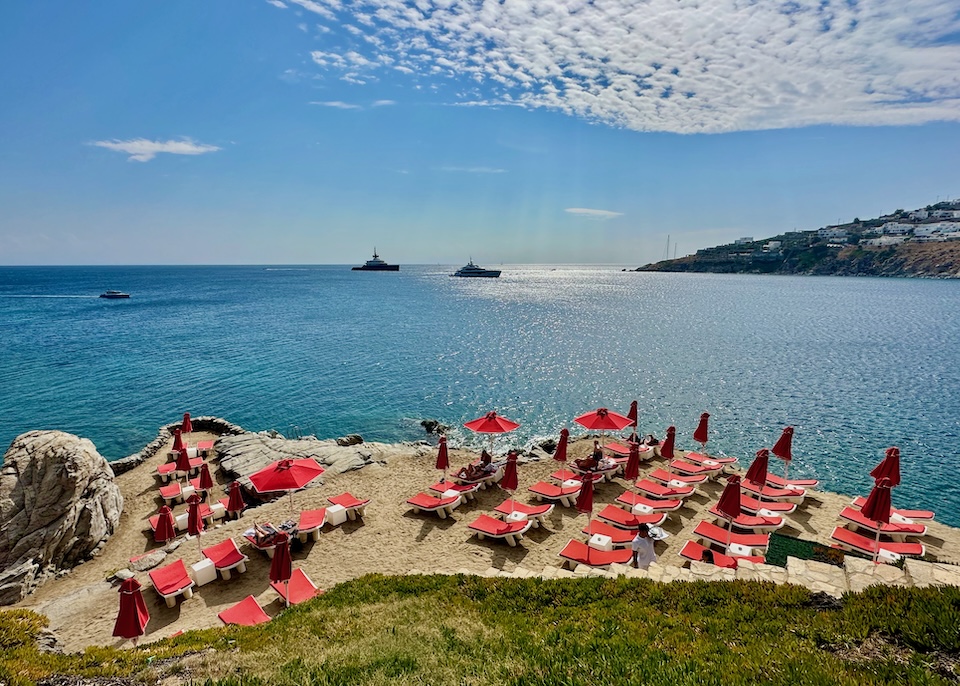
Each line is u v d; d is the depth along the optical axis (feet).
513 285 652.89
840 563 46.96
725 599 31.81
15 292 495.82
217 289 554.87
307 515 56.49
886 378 142.41
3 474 57.77
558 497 62.39
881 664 21.93
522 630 30.96
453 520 59.62
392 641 30.25
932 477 81.30
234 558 49.19
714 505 62.18
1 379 144.05
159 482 75.92
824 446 94.32
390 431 106.63
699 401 122.42
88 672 27.37
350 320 275.39
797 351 181.57
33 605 49.32
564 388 134.92
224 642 32.32
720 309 328.49
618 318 282.15
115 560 56.95
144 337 215.92
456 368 157.99
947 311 308.60
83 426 107.24
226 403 123.65
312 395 130.31
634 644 26.32
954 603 25.41
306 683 25.04
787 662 22.76
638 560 47.67
